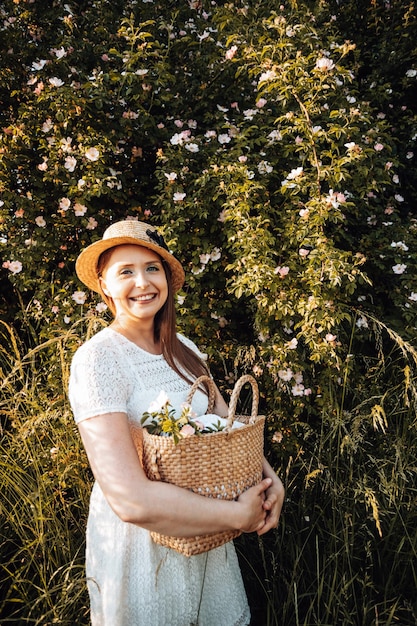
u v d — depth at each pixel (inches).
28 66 123.4
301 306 96.0
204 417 56.6
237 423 57.5
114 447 49.4
